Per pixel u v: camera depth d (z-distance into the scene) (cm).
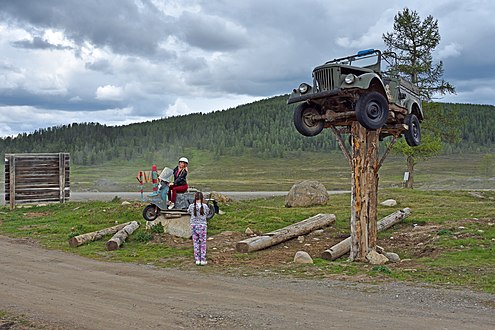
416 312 724
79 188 5384
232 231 1639
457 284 916
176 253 1329
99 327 673
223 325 671
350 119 1231
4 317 725
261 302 795
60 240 1580
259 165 11500
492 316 702
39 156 2605
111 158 11831
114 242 1401
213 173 9750
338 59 1287
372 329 643
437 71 3594
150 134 14200
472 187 4988
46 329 669
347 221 1820
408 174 3609
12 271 1095
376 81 1155
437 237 1426
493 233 1455
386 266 1124
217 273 1073
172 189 1562
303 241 1499
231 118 15938
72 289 909
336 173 9456
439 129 3644
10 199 2511
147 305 784
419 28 3647
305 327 655
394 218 1736
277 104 17288
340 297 826
